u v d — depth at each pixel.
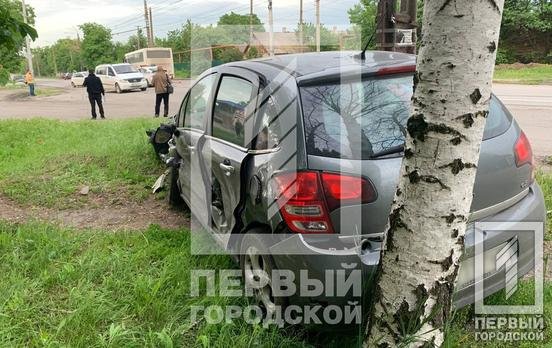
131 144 7.38
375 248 2.52
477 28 1.84
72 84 37.00
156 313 3.02
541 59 33.22
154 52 36.31
